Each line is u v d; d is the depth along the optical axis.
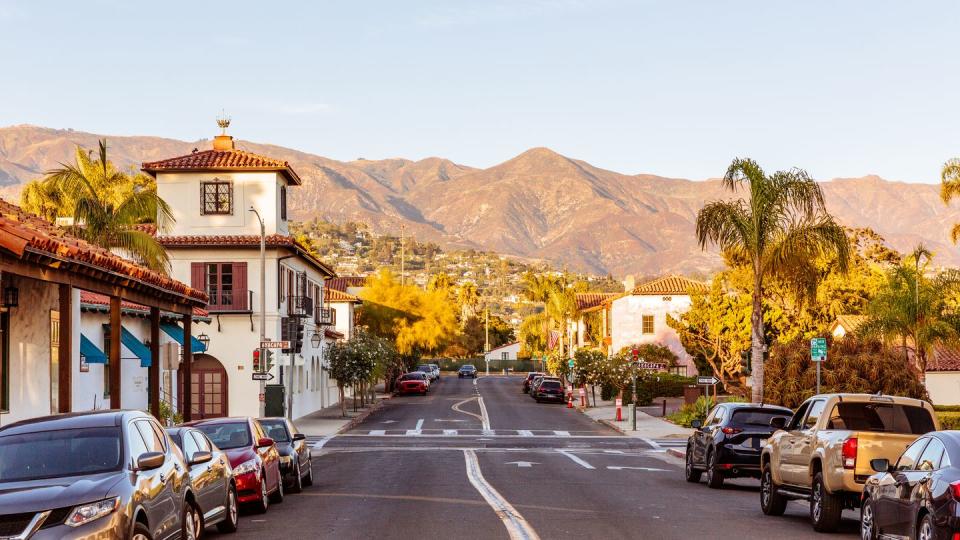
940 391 54.12
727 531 15.88
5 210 18.64
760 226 37.38
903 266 44.66
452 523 16.58
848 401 16.80
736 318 63.19
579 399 74.62
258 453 19.00
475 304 182.88
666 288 83.56
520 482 24.70
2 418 21.64
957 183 45.22
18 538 9.48
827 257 37.66
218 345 50.25
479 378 131.38
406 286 97.75
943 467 11.76
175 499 12.07
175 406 38.94
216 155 52.66
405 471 28.20
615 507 19.12
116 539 9.93
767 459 18.75
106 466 10.80
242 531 16.00
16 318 22.45
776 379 38.69
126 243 31.36
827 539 15.27
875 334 43.47
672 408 62.06
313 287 61.66
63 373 17.39
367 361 57.44
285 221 53.94
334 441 42.31
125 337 32.69
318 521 17.12
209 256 50.59
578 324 107.62
